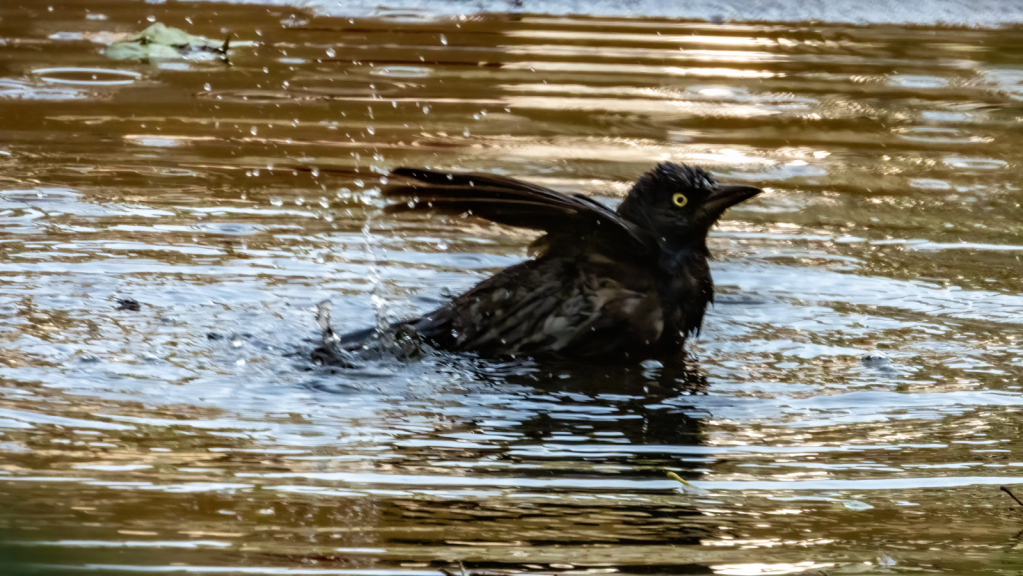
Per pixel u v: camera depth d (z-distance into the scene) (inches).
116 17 965.8
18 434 294.8
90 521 243.6
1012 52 962.1
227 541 237.0
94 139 638.5
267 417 319.0
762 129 740.7
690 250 405.4
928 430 324.8
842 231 552.7
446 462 291.0
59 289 421.4
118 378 343.3
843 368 380.8
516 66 863.7
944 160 687.7
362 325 406.0
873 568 234.7
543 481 280.8
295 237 503.2
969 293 465.1
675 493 275.9
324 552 233.6
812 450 308.7
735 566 234.5
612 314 389.4
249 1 1055.6
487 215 380.5
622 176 611.5
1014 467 298.7
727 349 399.5
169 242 484.1
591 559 236.1
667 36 987.9
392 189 373.7
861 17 1066.7
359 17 1013.2
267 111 719.7
